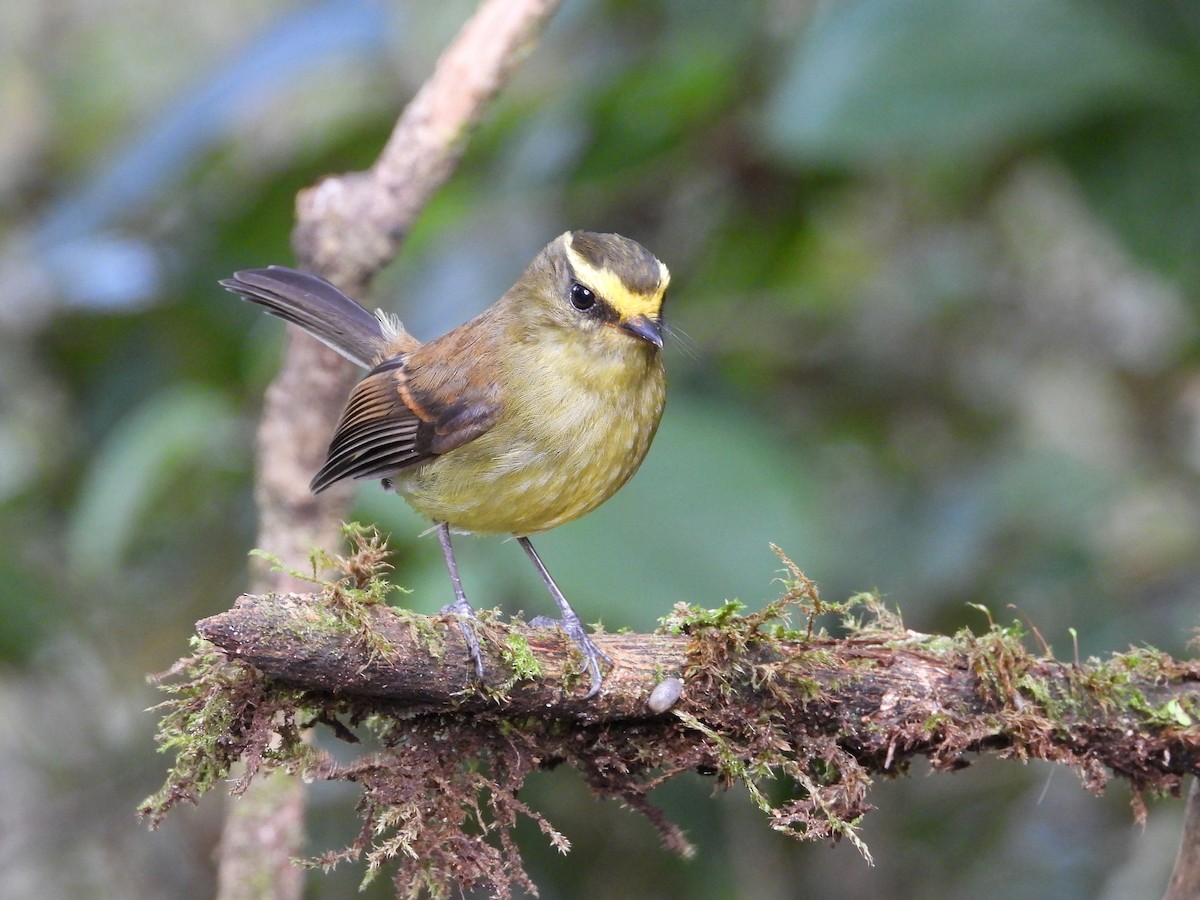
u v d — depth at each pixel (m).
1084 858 11.94
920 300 13.22
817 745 6.62
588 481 8.36
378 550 6.21
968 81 9.92
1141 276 12.05
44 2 14.90
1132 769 6.74
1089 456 12.33
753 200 12.21
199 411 10.82
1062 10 9.98
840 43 10.15
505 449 8.21
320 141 11.72
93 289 11.08
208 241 12.11
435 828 6.15
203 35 15.40
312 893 11.88
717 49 11.25
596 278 8.12
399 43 12.62
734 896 11.50
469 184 11.79
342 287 9.23
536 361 8.22
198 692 6.12
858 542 11.85
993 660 6.67
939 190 12.89
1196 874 6.70
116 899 12.80
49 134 14.71
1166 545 12.30
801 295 12.93
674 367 11.52
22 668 12.71
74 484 12.80
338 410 9.30
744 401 11.31
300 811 8.48
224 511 12.51
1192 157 10.43
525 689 6.29
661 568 9.65
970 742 6.58
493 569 9.55
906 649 6.79
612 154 11.35
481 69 8.77
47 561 12.73
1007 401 13.05
